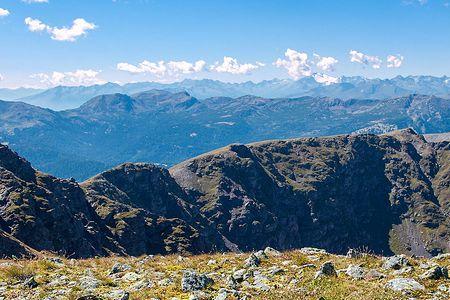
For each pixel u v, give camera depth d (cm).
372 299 1897
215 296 2100
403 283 2075
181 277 2508
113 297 2109
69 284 2412
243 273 2583
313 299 1958
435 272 2189
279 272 2591
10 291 2266
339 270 2519
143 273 2734
